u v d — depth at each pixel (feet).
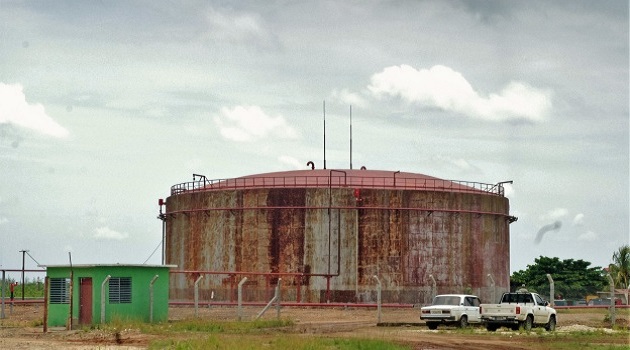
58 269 173.27
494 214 265.95
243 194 256.52
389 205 252.01
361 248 249.96
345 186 254.27
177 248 270.26
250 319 186.80
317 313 221.87
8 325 172.04
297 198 253.03
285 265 251.19
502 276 269.64
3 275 199.52
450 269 254.06
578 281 387.34
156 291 175.63
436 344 133.80
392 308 237.25
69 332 151.64
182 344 121.60
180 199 270.67
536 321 166.09
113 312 169.68
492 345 133.18
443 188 259.19
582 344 135.54
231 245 256.32
